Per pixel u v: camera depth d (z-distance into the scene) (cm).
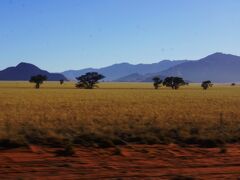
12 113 3941
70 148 1870
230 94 10488
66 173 1480
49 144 2062
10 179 1369
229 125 3016
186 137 2333
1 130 2386
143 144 2180
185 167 1619
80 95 9031
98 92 11312
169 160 1773
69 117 3494
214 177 1442
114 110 4469
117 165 1641
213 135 2439
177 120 3347
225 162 1738
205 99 7475
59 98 7475
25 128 2477
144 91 12756
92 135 2231
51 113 3953
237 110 4653
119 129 2559
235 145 2248
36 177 1408
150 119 3362
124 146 2089
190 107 5131
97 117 3519
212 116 3788
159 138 2295
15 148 1961
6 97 7800
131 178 1402
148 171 1528
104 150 1969
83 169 1552
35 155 1814
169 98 7800
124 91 12544
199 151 2027
